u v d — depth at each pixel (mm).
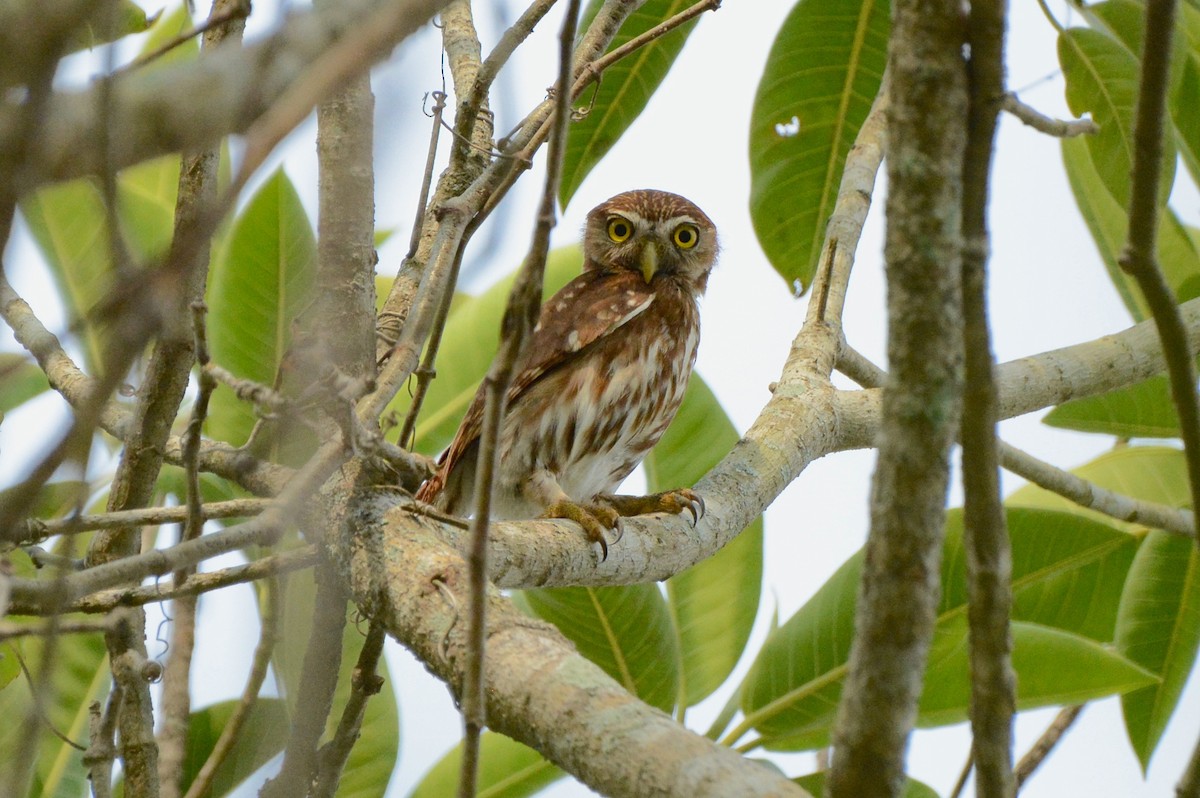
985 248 4535
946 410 4215
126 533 8305
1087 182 11531
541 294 4852
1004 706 4719
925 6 4305
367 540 7121
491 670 5637
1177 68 10430
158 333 3088
